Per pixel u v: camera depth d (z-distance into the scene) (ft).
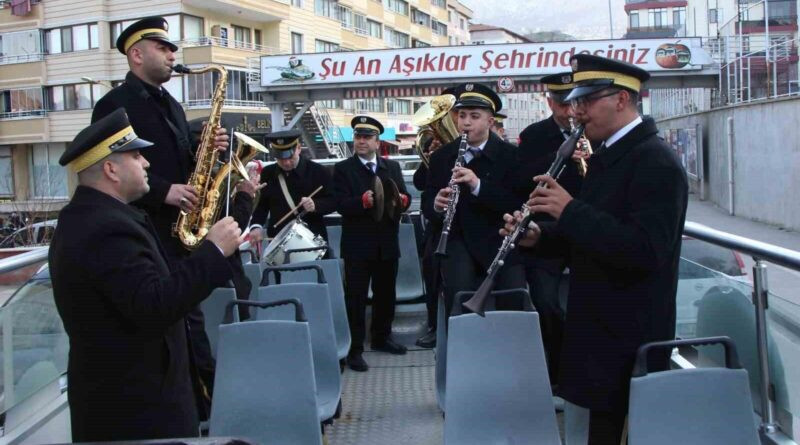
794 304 9.37
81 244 8.25
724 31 75.72
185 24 102.89
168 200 12.49
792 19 64.23
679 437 8.60
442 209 14.33
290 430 10.85
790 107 51.83
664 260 8.86
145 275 8.32
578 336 9.52
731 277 11.02
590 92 9.27
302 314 11.31
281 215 20.17
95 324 8.43
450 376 11.01
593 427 9.71
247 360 10.98
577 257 9.68
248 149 14.78
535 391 11.03
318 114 99.86
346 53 72.49
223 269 8.66
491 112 15.20
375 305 19.34
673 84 71.15
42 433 11.75
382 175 19.66
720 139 69.05
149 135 12.96
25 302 11.39
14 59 114.21
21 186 117.60
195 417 9.46
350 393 16.26
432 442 13.52
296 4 123.54
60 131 113.29
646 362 8.82
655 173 8.91
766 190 56.75
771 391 10.28
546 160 14.71
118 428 8.57
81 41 110.52
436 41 212.64
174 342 9.15
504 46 70.13
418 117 18.45
